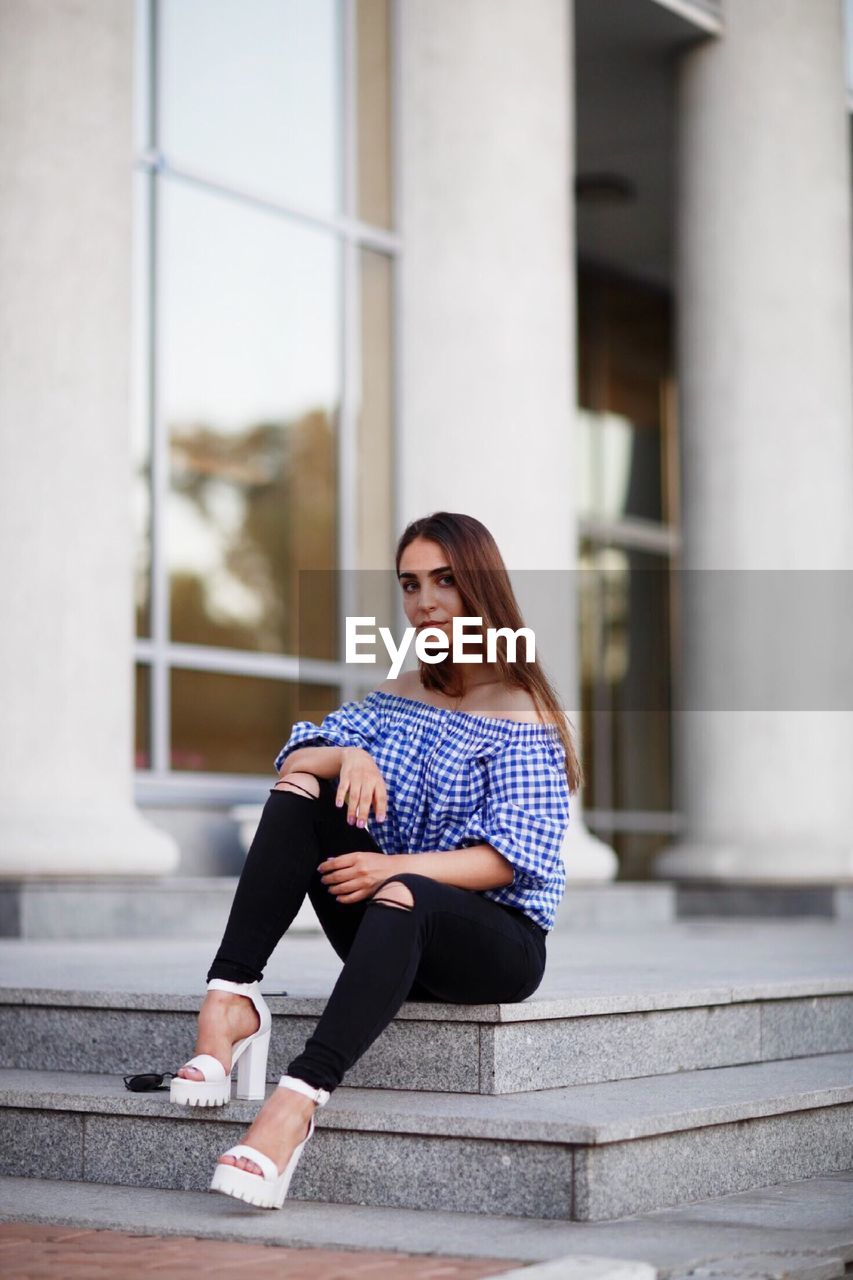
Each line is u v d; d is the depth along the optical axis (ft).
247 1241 9.04
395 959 9.69
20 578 21.06
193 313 27.89
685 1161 10.23
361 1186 10.01
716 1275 8.27
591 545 45.09
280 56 29.43
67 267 21.59
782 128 34.53
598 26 34.12
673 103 35.47
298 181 29.55
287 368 29.17
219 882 23.39
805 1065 13.07
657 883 33.47
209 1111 10.41
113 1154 10.81
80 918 21.36
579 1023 11.26
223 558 28.04
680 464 35.35
